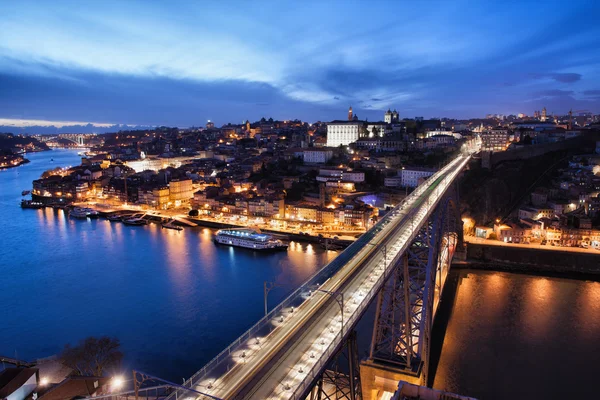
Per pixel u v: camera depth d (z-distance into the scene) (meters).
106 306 104.88
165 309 101.94
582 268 133.88
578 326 94.12
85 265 138.50
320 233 172.38
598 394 69.88
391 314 62.47
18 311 103.38
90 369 74.12
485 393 70.00
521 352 82.81
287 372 36.22
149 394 65.56
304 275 124.31
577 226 149.75
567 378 74.25
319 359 35.50
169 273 128.62
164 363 78.12
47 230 195.50
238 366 37.62
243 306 102.56
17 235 184.88
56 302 108.31
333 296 49.12
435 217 92.94
